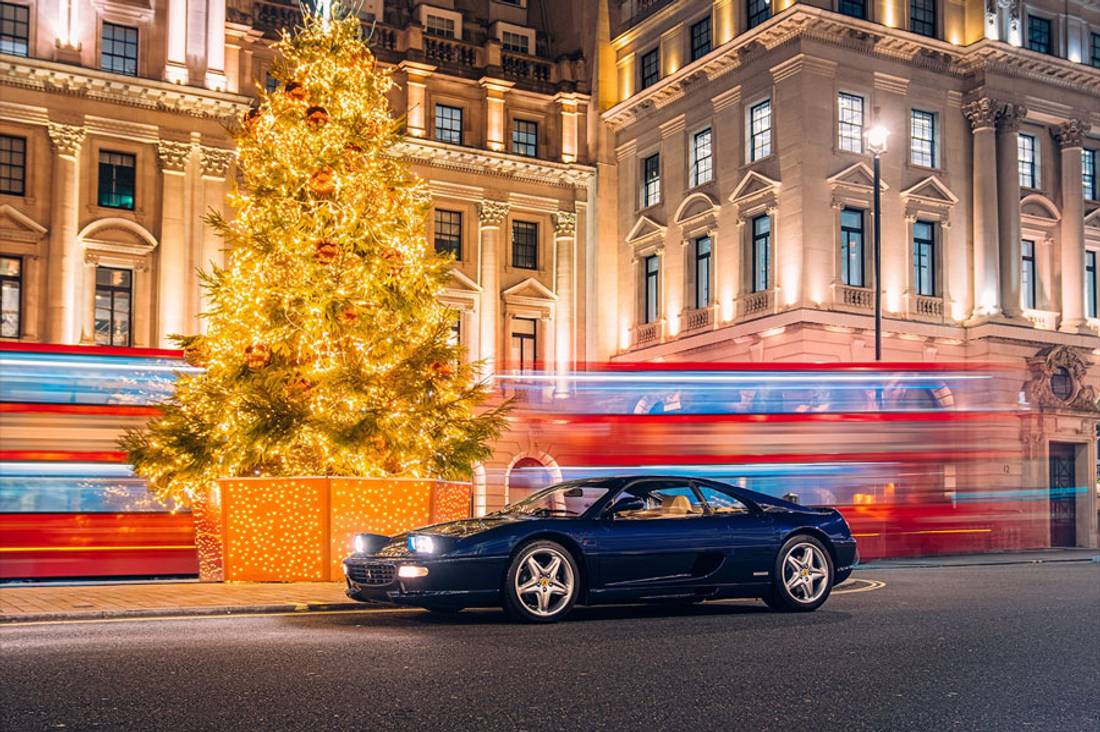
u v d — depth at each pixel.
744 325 38.44
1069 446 40.56
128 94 36.94
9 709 6.77
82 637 9.96
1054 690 7.57
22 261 35.94
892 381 24.81
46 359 18.84
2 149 35.88
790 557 12.36
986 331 38.78
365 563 11.42
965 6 40.91
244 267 18.38
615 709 6.89
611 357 45.25
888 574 20.34
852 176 38.09
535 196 44.91
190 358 18.77
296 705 6.93
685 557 11.77
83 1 36.72
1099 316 43.28
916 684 7.75
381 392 18.02
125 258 37.03
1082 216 42.28
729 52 40.00
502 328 43.78
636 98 44.50
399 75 42.88
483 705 6.98
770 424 23.16
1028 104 41.19
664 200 43.69
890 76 39.34
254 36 39.53
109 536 18.84
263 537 16.50
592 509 11.73
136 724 6.41
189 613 12.29
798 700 7.19
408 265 18.95
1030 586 16.27
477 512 35.69
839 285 37.25
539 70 46.03
